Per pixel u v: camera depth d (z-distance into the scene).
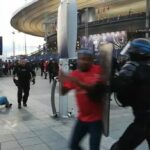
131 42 4.11
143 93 3.89
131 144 3.97
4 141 7.21
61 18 9.43
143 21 55.06
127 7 78.12
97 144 4.44
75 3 9.38
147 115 3.90
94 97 4.32
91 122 4.42
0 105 12.08
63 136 7.53
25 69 12.03
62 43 9.45
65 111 9.73
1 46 21.73
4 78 39.09
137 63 3.95
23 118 9.86
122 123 8.76
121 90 3.91
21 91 12.04
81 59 4.40
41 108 11.77
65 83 4.46
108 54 4.10
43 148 6.63
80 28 71.69
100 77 4.17
